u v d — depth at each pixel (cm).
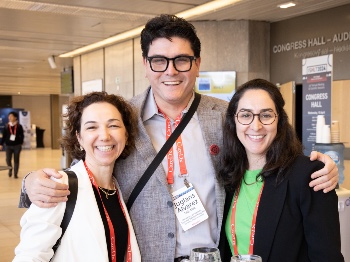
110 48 1170
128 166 211
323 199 184
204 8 750
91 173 193
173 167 213
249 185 204
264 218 190
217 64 869
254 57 855
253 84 200
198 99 226
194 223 207
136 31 961
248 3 713
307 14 791
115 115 195
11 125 1250
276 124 196
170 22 203
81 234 177
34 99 3045
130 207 209
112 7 731
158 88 210
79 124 198
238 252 198
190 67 206
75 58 1372
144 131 212
